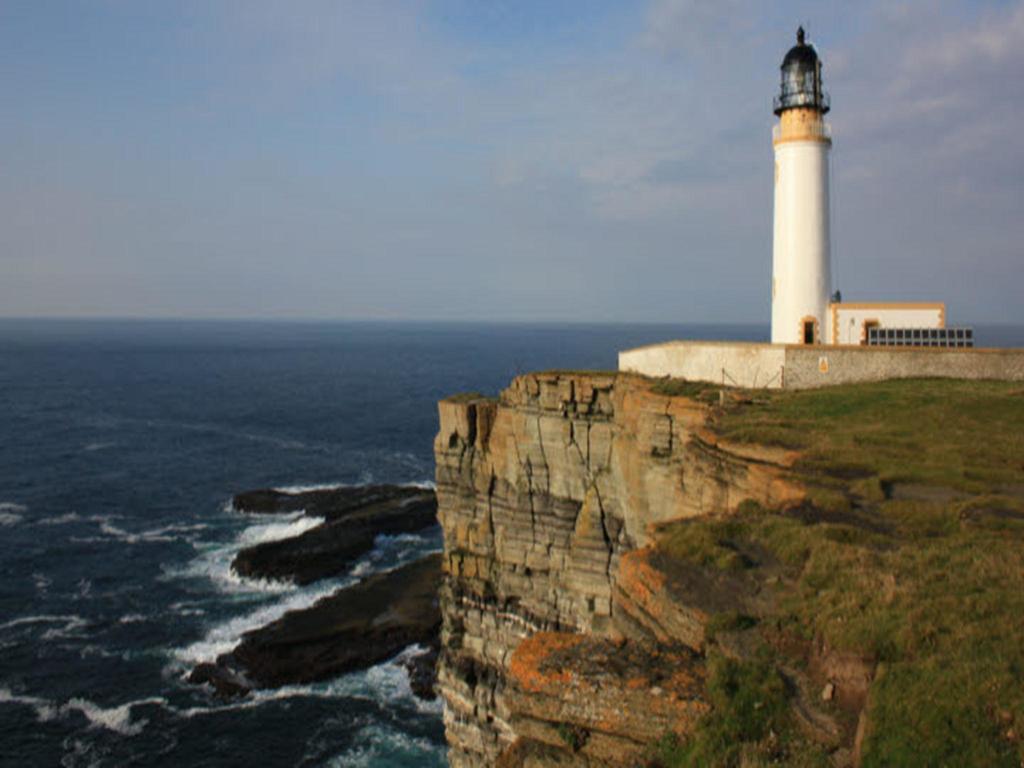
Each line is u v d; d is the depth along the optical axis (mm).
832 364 39781
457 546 48094
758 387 41031
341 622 56375
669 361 45844
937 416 30047
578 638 16297
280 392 199125
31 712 46969
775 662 13711
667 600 16297
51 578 65938
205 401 180250
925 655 12398
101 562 69625
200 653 53656
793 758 11672
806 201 47719
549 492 44031
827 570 16234
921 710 11086
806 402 34531
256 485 98188
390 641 54375
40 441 124500
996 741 10391
